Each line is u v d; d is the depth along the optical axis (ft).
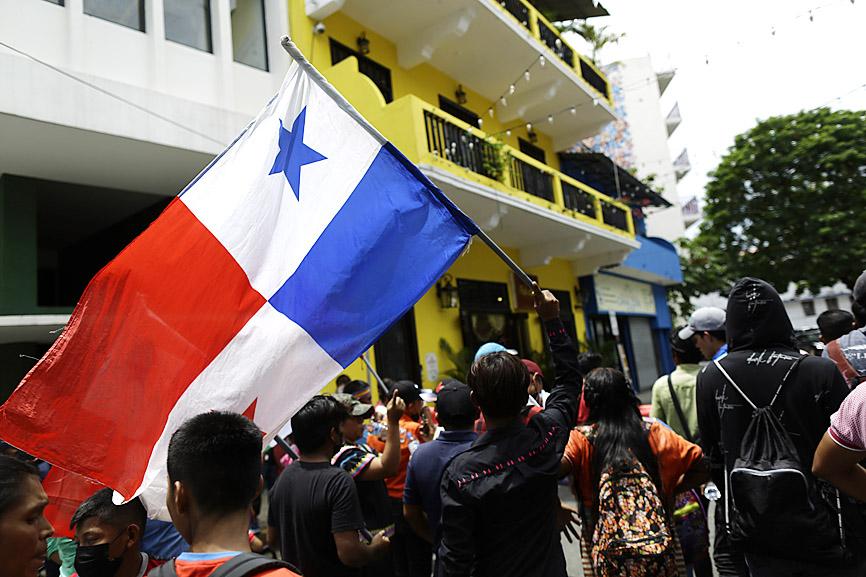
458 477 6.63
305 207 8.61
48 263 34.04
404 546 13.47
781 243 71.41
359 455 10.59
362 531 8.64
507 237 38.60
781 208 71.41
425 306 33.58
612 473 8.09
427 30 33.37
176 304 7.77
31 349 23.07
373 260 8.45
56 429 6.99
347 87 28.32
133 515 6.56
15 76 17.33
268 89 26.86
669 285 72.90
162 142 20.42
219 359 7.69
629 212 48.44
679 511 10.45
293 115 9.02
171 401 7.39
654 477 8.29
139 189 24.41
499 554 6.46
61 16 20.48
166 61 22.94
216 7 24.85
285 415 7.70
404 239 8.53
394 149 8.85
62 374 7.19
